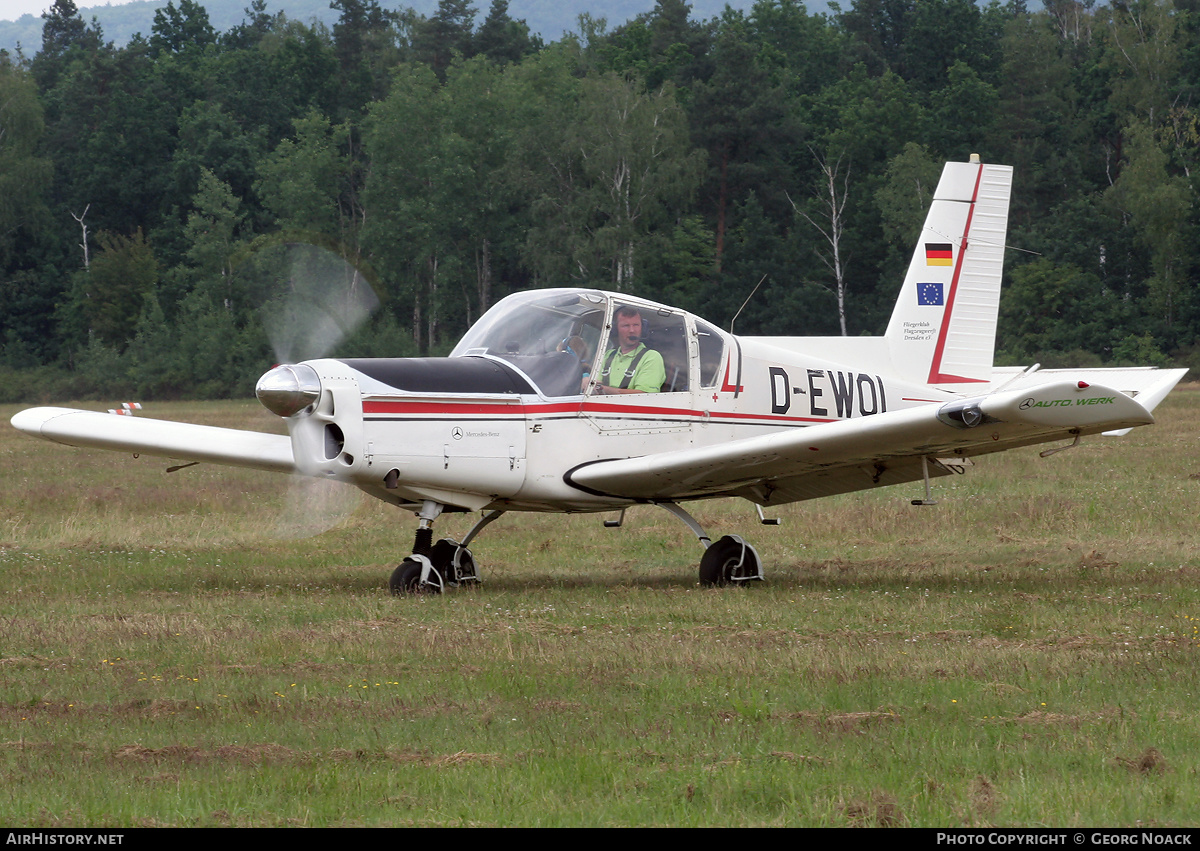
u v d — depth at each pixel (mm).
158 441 35625
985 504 49844
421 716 18672
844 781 15516
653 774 15797
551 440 32156
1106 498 50969
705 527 46406
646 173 195500
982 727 17828
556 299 33469
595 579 35281
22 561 37688
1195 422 100000
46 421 37156
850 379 38625
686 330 34625
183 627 25766
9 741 17438
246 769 16141
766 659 22422
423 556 31625
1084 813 14289
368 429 29734
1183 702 19156
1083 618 26766
